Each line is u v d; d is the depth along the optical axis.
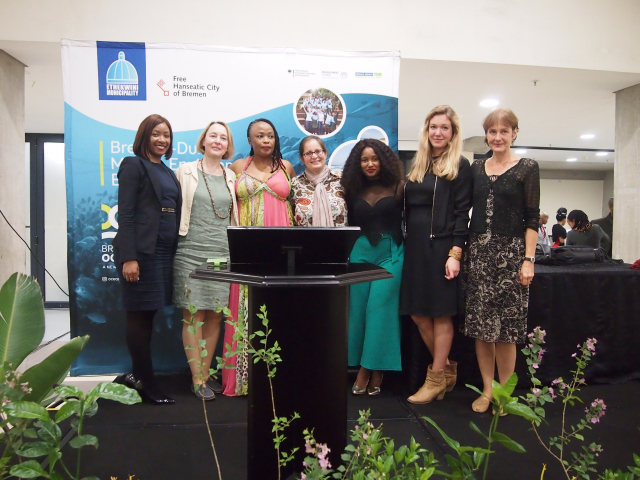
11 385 1.00
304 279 1.08
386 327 2.35
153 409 2.20
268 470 1.36
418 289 2.24
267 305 1.31
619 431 1.99
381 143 2.35
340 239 1.27
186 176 2.37
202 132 2.51
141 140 2.23
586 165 9.23
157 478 1.59
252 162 2.52
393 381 2.66
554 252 3.11
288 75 2.73
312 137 2.44
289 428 1.35
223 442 1.87
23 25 2.85
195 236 2.33
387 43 3.13
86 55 2.60
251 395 1.34
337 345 1.34
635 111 3.86
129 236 2.11
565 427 2.02
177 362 2.74
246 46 2.98
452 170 2.19
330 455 1.35
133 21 2.92
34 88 3.76
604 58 3.36
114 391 1.02
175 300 2.33
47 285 5.52
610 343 2.62
